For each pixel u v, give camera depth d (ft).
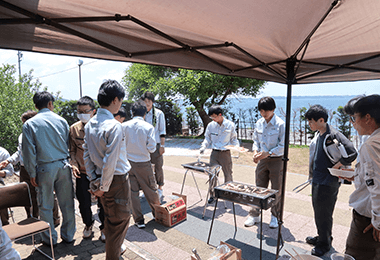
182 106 51.72
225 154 15.97
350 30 6.85
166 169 25.66
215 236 12.17
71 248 11.29
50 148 10.60
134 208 12.96
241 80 41.78
